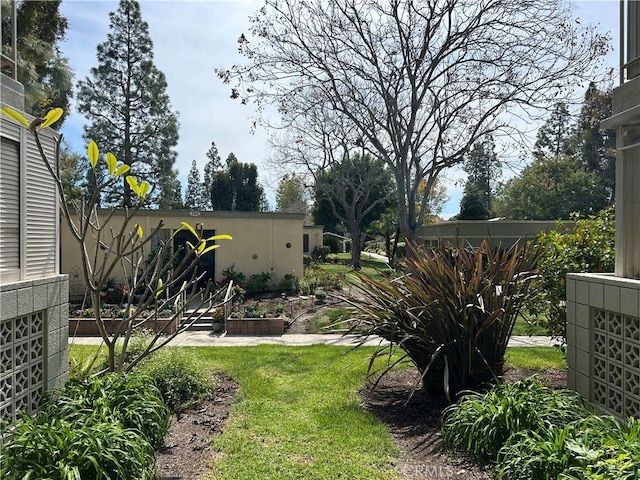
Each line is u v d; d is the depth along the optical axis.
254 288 14.33
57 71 14.41
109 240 13.58
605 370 4.14
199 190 48.34
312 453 3.81
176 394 5.10
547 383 5.65
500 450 2.95
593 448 2.65
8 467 2.56
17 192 3.94
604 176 30.75
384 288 5.29
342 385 5.80
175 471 3.48
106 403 3.46
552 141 33.44
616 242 4.27
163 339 8.01
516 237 16.66
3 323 3.58
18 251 3.95
